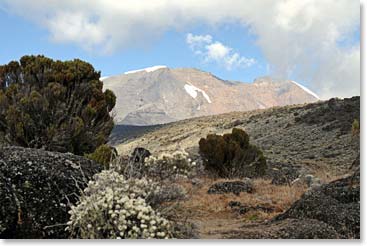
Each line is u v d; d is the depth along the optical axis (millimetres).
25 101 15414
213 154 17219
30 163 6465
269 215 8828
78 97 17203
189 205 9594
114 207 5824
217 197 10688
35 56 18625
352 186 8234
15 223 5891
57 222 6133
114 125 17719
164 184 8477
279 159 32312
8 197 5930
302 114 50438
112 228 5613
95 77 18656
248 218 8680
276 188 12016
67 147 15297
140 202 5918
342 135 37125
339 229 6711
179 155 12023
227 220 8594
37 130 15211
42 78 17578
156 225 5793
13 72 17922
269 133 47531
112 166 7734
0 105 16016
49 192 6273
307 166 22297
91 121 16531
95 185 6230
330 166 24062
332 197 7906
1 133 15211
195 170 14609
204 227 7629
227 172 16750
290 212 7836
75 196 6445
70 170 6812
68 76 17500
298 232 6516
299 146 38219
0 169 6148
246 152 17672
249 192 11445
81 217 5707
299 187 11891
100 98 17562
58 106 15906
